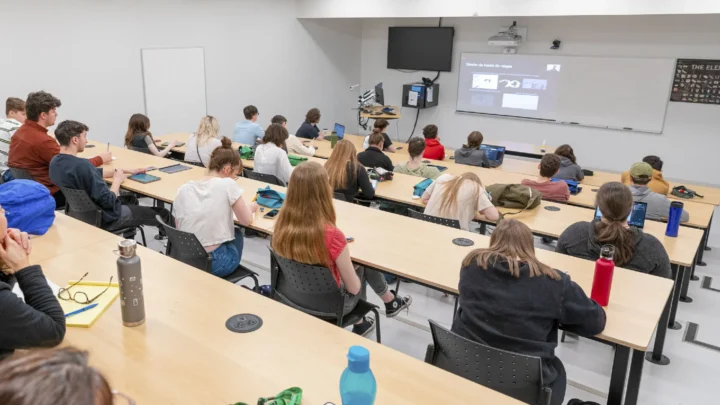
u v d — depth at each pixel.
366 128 9.41
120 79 6.44
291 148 5.52
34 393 0.59
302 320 1.79
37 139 3.66
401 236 2.81
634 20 7.34
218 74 7.50
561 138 8.30
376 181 4.12
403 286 3.83
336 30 9.17
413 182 4.30
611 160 8.00
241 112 7.95
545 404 1.67
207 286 2.01
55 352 0.67
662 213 3.49
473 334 1.83
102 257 2.23
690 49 7.08
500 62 8.48
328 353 1.60
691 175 7.47
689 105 7.26
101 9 6.09
